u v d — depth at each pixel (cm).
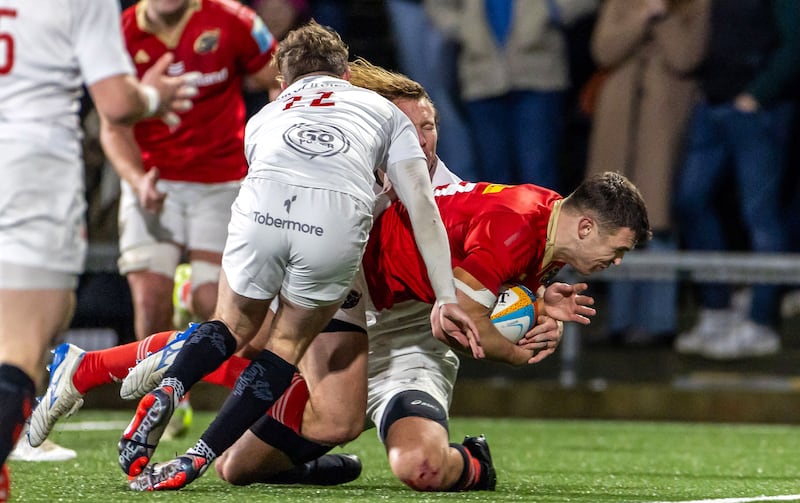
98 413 2738
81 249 1070
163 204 1962
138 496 1230
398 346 1445
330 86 1356
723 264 2969
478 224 1320
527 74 3056
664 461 1939
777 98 2958
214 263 2025
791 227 3209
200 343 1252
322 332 1398
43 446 1716
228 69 2020
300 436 1385
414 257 1389
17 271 1022
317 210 1249
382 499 1263
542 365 3153
